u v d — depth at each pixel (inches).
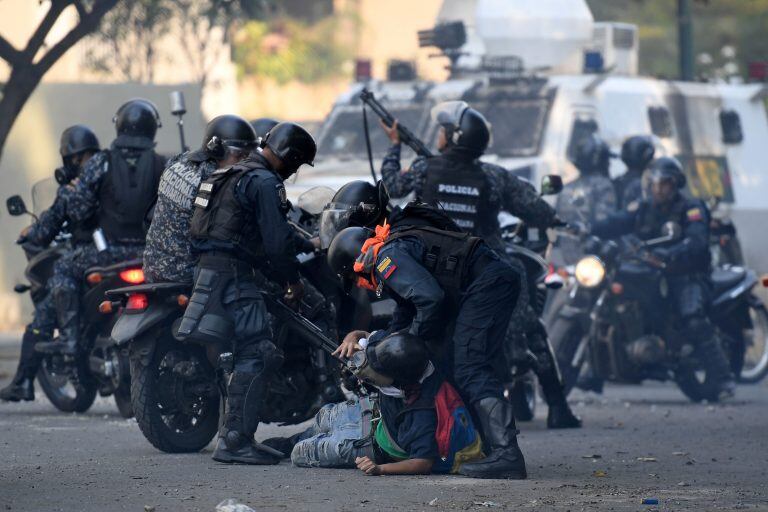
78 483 964.0
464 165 1338.6
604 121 2128.4
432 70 2507.4
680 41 3400.6
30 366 1476.4
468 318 988.6
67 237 1528.1
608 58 2311.8
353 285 1145.4
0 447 1192.2
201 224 1094.4
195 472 1024.9
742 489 957.8
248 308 1082.7
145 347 1151.6
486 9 2214.6
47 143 3038.9
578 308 1710.1
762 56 5679.1
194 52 4030.5
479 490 933.2
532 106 2073.1
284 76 5315.0
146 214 1314.0
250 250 1090.1
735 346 1921.8
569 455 1173.7
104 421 1428.4
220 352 1093.8
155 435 1147.3
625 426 1448.1
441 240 991.6
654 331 1737.2
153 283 1170.0
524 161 2016.5
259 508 852.6
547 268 1438.2
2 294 3053.6
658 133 2241.6
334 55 5511.8
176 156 1184.2
